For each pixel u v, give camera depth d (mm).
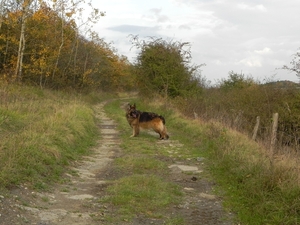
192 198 7012
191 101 23516
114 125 18953
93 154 11039
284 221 5488
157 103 26172
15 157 7160
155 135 15352
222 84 32125
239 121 15219
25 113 13742
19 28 28219
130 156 10492
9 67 28547
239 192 7070
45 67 28516
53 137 10055
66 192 6836
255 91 18609
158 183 7523
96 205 6176
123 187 7082
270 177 6723
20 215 5129
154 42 30312
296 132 13672
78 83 37156
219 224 5645
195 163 10094
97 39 43250
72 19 32969
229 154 9523
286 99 16625
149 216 5824
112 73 54562
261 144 10516
